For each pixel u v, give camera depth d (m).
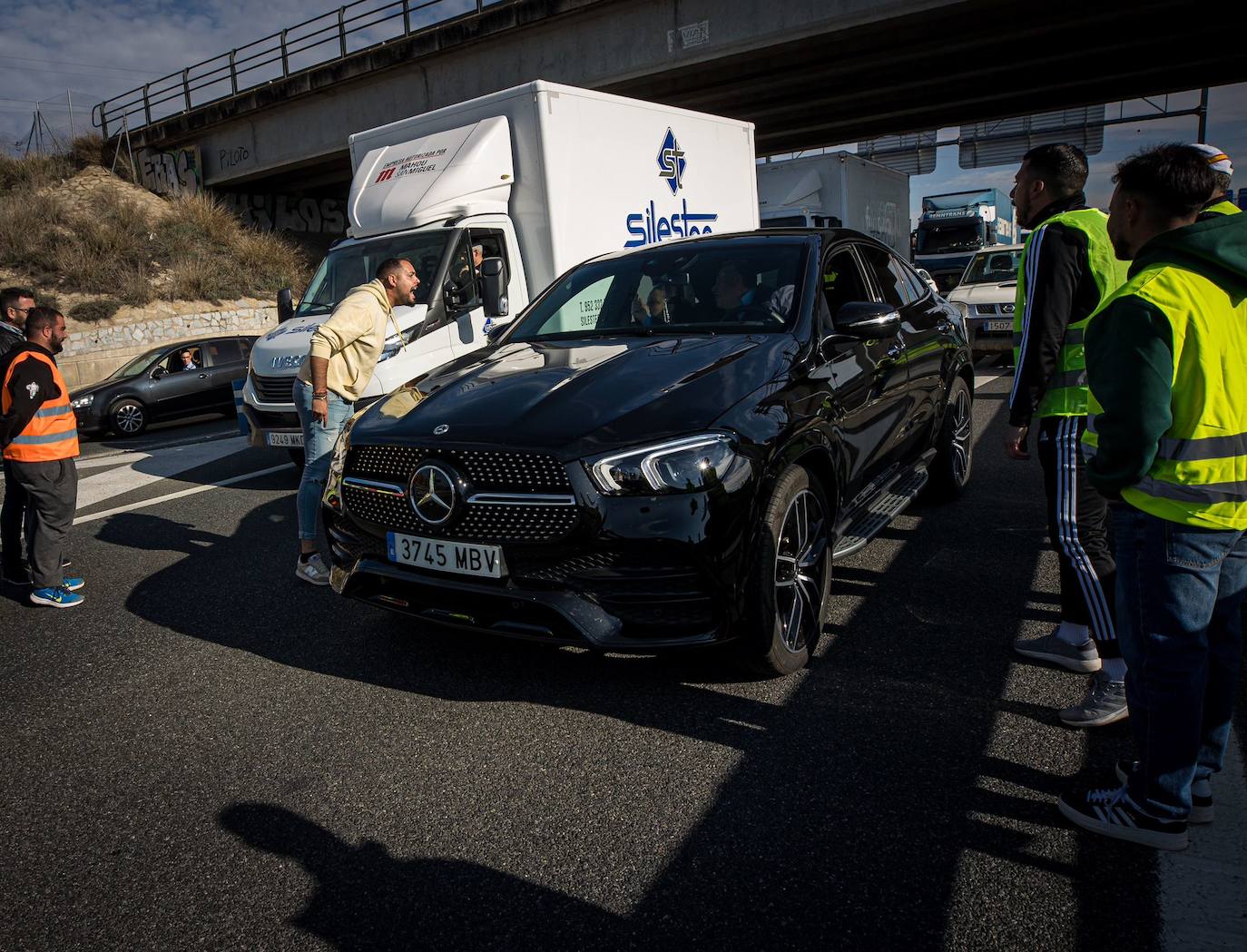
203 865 2.45
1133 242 2.21
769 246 4.36
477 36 20.84
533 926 2.14
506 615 3.11
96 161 31.20
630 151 8.19
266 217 32.78
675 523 2.89
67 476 4.66
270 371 7.24
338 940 2.12
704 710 3.16
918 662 3.48
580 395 3.26
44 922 2.24
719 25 17.84
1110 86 23.91
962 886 2.20
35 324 4.60
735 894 2.21
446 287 7.11
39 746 3.17
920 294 5.54
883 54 18.45
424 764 2.90
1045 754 2.79
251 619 4.34
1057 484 3.04
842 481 3.72
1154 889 2.16
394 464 3.28
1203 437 2.09
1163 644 2.21
